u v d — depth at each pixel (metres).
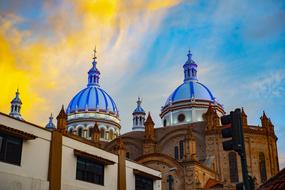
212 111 69.62
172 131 71.88
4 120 29.97
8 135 30.02
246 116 68.12
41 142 32.66
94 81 110.56
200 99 82.12
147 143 71.19
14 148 30.36
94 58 114.94
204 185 57.75
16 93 104.19
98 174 38.19
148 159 60.75
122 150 42.69
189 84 86.06
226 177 63.72
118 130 104.12
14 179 29.28
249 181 13.39
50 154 33.06
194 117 80.25
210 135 67.44
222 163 64.88
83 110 101.81
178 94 84.69
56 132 34.19
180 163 58.34
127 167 42.62
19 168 30.11
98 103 103.50
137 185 43.84
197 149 69.00
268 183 18.50
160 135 73.31
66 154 34.81
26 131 31.50
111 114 103.75
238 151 13.47
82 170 36.31
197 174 56.97
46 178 32.16
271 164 65.62
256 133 66.75
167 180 58.28
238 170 63.72
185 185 56.44
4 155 29.33
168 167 59.06
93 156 37.06
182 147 69.81
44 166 32.31
